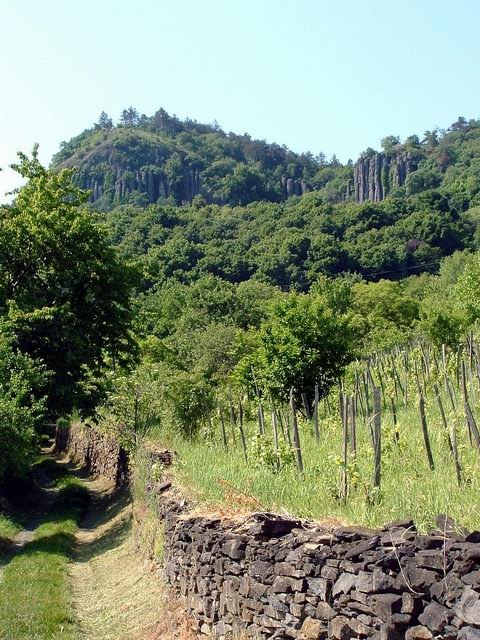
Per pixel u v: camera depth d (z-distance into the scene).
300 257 79.88
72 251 24.06
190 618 8.78
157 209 98.81
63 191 24.89
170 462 14.20
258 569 6.89
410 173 160.62
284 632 6.33
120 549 16.03
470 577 4.46
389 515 6.46
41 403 19.36
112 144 188.88
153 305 54.84
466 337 22.11
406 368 17.05
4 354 19.59
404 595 4.89
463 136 174.00
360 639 5.30
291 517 7.16
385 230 84.12
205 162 190.12
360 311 53.50
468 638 4.38
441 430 9.77
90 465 34.75
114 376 25.16
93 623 11.08
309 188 186.50
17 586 12.87
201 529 8.69
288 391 16.47
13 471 22.05
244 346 29.41
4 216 24.09
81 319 23.84
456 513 5.99
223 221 98.31
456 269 61.94
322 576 5.82
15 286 23.83
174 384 19.55
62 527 19.50
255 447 11.11
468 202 108.69
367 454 9.20
